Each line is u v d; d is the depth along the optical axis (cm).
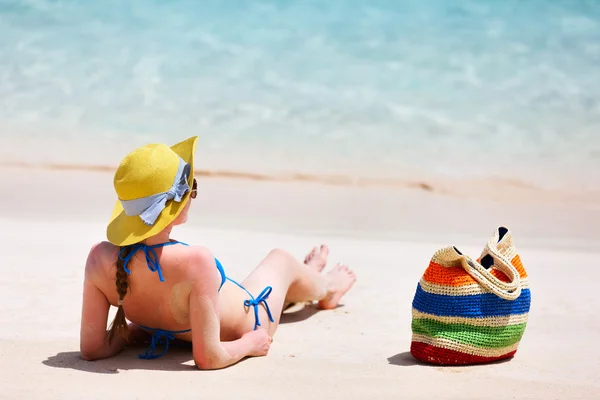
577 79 1495
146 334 422
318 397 335
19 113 1384
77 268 629
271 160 1247
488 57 1579
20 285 568
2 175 1133
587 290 616
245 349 396
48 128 1334
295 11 1773
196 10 1762
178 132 1333
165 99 1448
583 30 1656
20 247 712
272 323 443
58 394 327
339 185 1146
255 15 1745
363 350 431
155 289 368
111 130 1341
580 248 812
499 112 1405
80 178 1145
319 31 1684
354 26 1703
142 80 1504
